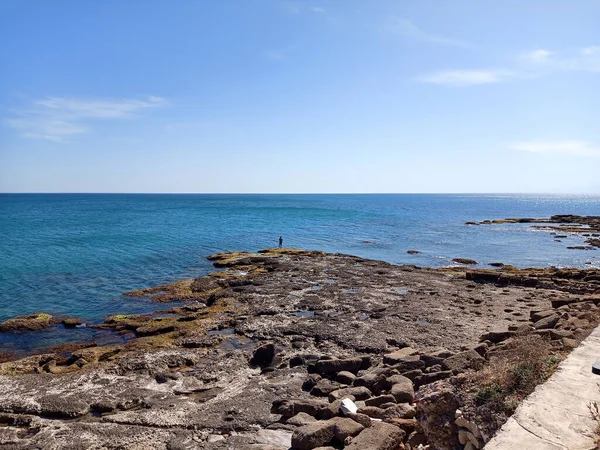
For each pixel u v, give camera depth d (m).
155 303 25.22
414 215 112.31
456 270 34.50
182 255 42.41
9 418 11.62
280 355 15.80
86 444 10.15
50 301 25.94
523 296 24.70
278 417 11.12
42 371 15.24
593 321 14.86
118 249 45.84
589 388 7.82
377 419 9.85
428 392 8.26
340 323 19.17
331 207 153.25
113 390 13.07
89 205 164.25
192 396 12.76
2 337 19.78
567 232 69.56
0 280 31.23
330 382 13.00
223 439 10.16
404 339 16.91
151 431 10.68
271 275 30.14
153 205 166.88
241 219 92.12
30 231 63.53
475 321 19.34
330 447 8.49
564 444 6.12
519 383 8.29
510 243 56.41
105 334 19.91
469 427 7.34
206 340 17.41
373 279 28.86
